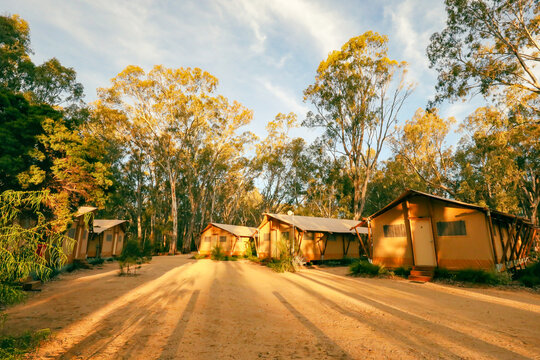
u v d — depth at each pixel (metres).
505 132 23.31
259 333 5.11
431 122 35.16
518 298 8.65
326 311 6.90
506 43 17.09
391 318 6.24
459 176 35.00
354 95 30.09
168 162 38.19
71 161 11.20
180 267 18.02
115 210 44.03
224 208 55.84
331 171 34.03
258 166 45.22
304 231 19.77
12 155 9.98
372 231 15.71
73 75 23.94
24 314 6.06
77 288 9.53
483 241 11.75
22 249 3.74
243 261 24.83
